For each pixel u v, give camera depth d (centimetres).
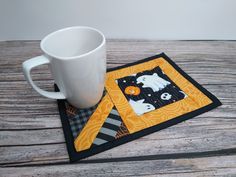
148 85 43
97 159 32
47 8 55
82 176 30
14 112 40
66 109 39
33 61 33
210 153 33
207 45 58
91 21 58
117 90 42
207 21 58
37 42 60
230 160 32
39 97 42
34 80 46
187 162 31
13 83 46
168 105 39
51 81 46
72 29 38
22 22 57
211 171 30
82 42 39
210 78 46
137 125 36
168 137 35
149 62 50
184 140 34
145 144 34
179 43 59
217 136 35
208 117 37
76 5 55
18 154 33
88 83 34
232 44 58
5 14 56
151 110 38
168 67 48
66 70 32
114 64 50
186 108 38
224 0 54
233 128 36
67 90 36
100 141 34
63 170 31
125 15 57
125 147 33
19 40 60
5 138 35
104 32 60
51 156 33
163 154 32
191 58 52
